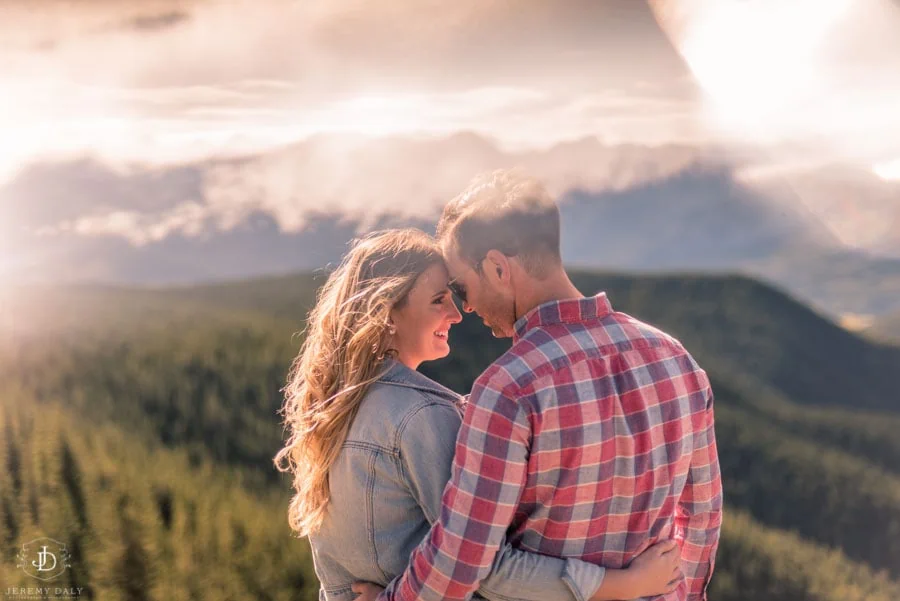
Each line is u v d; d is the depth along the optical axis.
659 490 1.17
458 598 1.13
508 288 1.20
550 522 1.13
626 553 1.17
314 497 1.36
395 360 1.36
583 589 1.12
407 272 1.35
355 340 1.31
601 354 1.13
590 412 1.09
